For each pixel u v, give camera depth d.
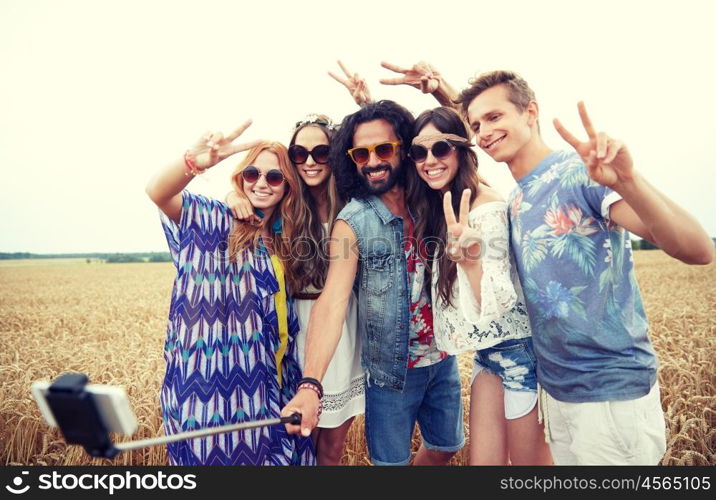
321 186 2.74
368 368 2.64
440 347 2.46
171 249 2.38
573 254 1.98
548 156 2.16
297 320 2.62
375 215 2.45
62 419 1.24
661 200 1.74
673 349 6.53
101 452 1.27
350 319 2.77
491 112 2.12
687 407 4.26
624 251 2.02
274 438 2.42
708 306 10.66
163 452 3.85
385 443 2.70
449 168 2.33
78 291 19.91
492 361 2.44
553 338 2.04
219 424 2.25
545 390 2.20
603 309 1.96
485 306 2.04
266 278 2.43
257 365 2.37
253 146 2.18
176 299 2.32
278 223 2.57
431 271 2.58
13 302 16.17
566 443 2.17
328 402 2.67
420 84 3.00
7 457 3.94
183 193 2.32
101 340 9.30
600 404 1.96
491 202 2.28
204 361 2.26
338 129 2.51
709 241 1.82
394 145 2.38
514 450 2.42
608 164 1.63
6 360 7.05
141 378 5.12
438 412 2.90
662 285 15.49
